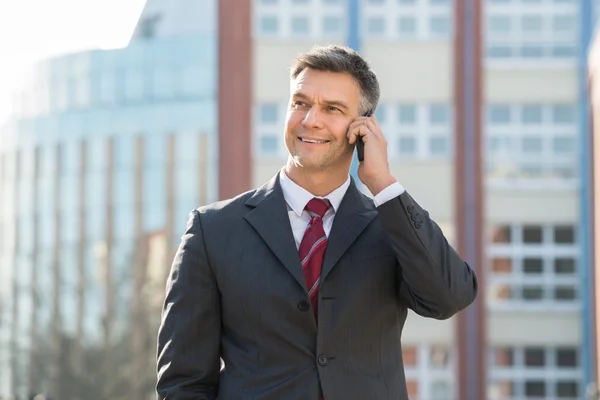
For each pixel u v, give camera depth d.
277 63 27.89
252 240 2.98
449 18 27.27
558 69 27.47
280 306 2.89
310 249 2.97
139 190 37.50
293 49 27.83
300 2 27.81
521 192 27.30
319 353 2.87
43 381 40.25
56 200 41.69
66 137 40.62
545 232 27.22
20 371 41.41
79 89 40.06
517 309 27.00
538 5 27.42
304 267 2.94
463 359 26.31
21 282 43.38
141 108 37.03
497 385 26.80
